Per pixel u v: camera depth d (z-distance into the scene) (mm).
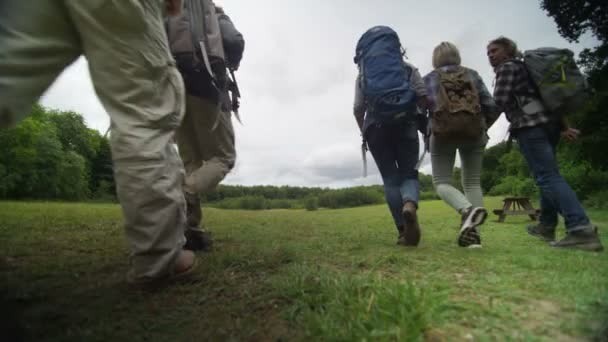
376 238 3418
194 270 1707
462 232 2721
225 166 2646
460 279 1686
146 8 1451
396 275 1820
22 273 1876
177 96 1594
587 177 11188
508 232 3932
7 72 1140
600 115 9859
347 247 2730
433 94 2793
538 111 2771
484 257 2256
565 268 1866
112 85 1395
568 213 2664
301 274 1702
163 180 1458
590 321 1120
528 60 2781
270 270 1964
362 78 2836
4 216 4949
